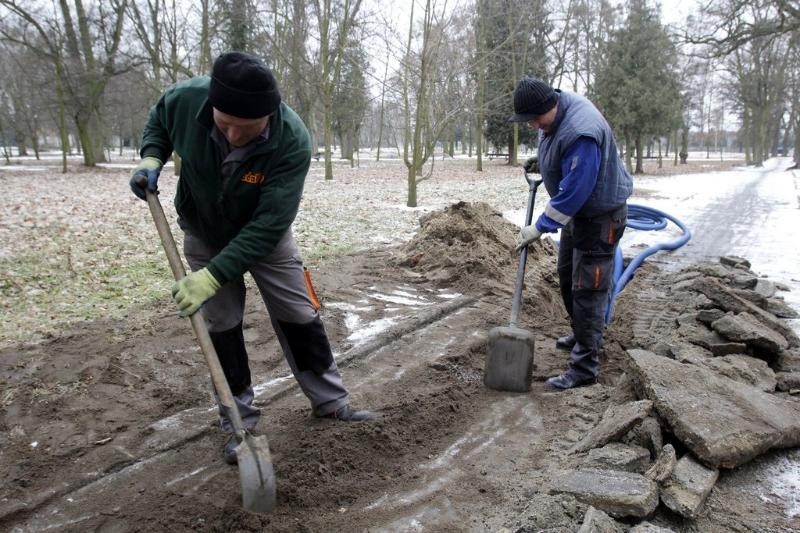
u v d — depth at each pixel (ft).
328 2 63.67
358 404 11.68
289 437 10.21
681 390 10.17
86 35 80.07
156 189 8.70
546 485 8.89
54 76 79.87
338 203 42.70
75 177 70.18
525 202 44.98
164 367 13.43
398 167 104.99
